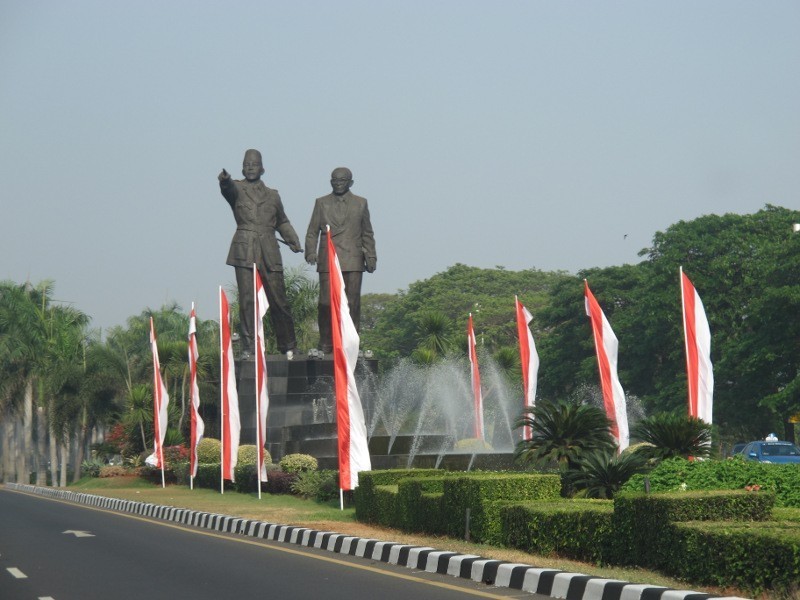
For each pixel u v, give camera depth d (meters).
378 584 13.19
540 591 12.12
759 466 17.22
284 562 16.09
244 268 45.09
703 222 59.41
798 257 49.59
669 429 21.88
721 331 57.00
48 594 12.55
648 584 10.88
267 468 36.50
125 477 52.47
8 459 82.81
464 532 17.56
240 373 44.09
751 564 10.84
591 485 19.70
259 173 45.91
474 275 101.75
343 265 43.31
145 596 12.30
